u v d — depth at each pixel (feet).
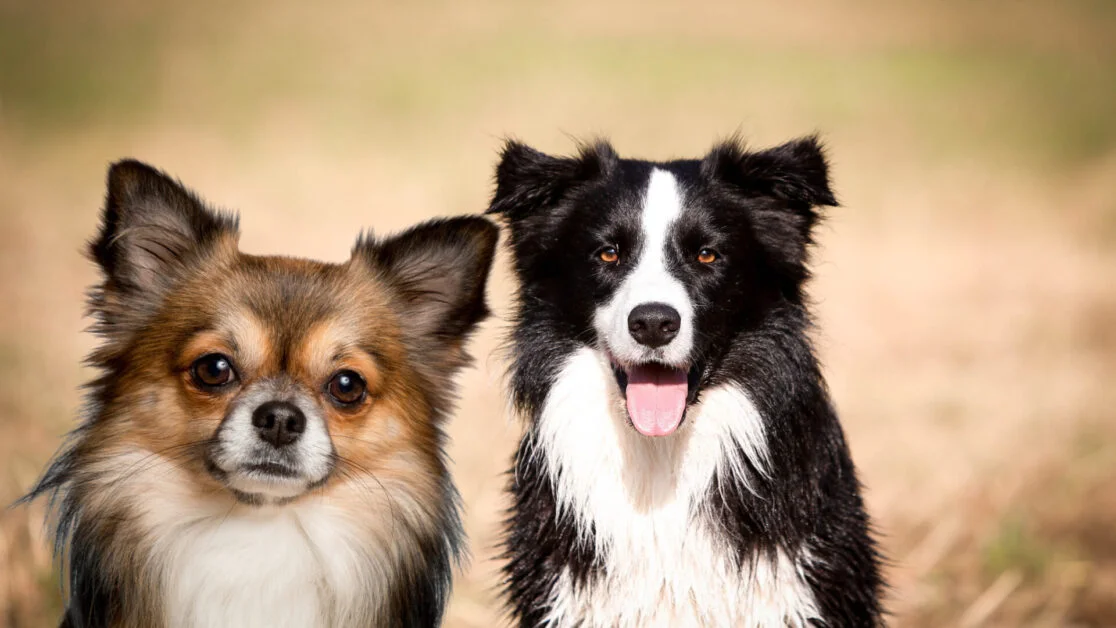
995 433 39.73
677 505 22.40
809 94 117.19
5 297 52.70
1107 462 37.17
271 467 19.57
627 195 22.79
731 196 23.16
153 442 20.26
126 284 20.93
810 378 22.93
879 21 158.92
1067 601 28.96
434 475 22.00
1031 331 51.98
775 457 22.34
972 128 104.32
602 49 140.15
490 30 152.56
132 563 20.54
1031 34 148.46
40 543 28.02
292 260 22.12
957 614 28.81
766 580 22.06
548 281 23.32
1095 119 106.22
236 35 147.13
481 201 74.64
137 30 148.05
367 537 21.29
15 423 37.11
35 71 121.49
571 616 22.53
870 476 36.14
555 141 93.71
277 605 21.06
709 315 22.15
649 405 21.95
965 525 32.83
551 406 22.77
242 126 102.37
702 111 107.34
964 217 75.20
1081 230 71.31
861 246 67.77
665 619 22.53
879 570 25.26
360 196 76.54
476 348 46.83
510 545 23.70
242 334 20.08
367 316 21.47
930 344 50.31
